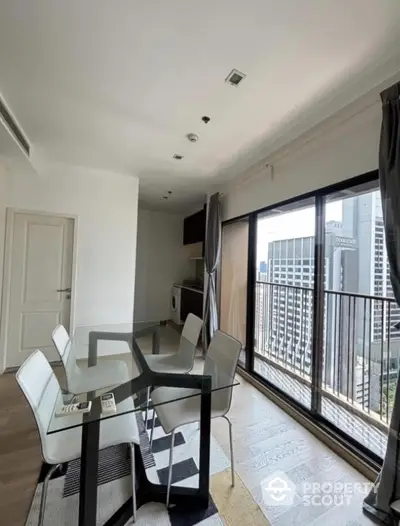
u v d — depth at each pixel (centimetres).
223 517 151
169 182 424
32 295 364
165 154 318
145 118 240
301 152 265
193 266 673
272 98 207
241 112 227
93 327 324
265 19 140
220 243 432
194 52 164
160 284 652
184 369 233
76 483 172
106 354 267
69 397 166
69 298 380
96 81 192
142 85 196
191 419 166
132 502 151
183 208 608
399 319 198
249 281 358
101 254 394
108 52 165
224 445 212
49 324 372
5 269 347
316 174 246
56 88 200
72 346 251
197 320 265
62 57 170
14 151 277
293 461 194
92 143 293
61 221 376
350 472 185
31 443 208
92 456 131
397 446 154
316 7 133
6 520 146
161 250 653
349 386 237
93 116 238
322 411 242
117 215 400
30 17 142
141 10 137
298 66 173
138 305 632
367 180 199
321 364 248
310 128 247
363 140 201
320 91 197
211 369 200
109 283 399
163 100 213
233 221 405
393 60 165
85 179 382
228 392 179
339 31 146
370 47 156
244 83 191
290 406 262
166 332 336
